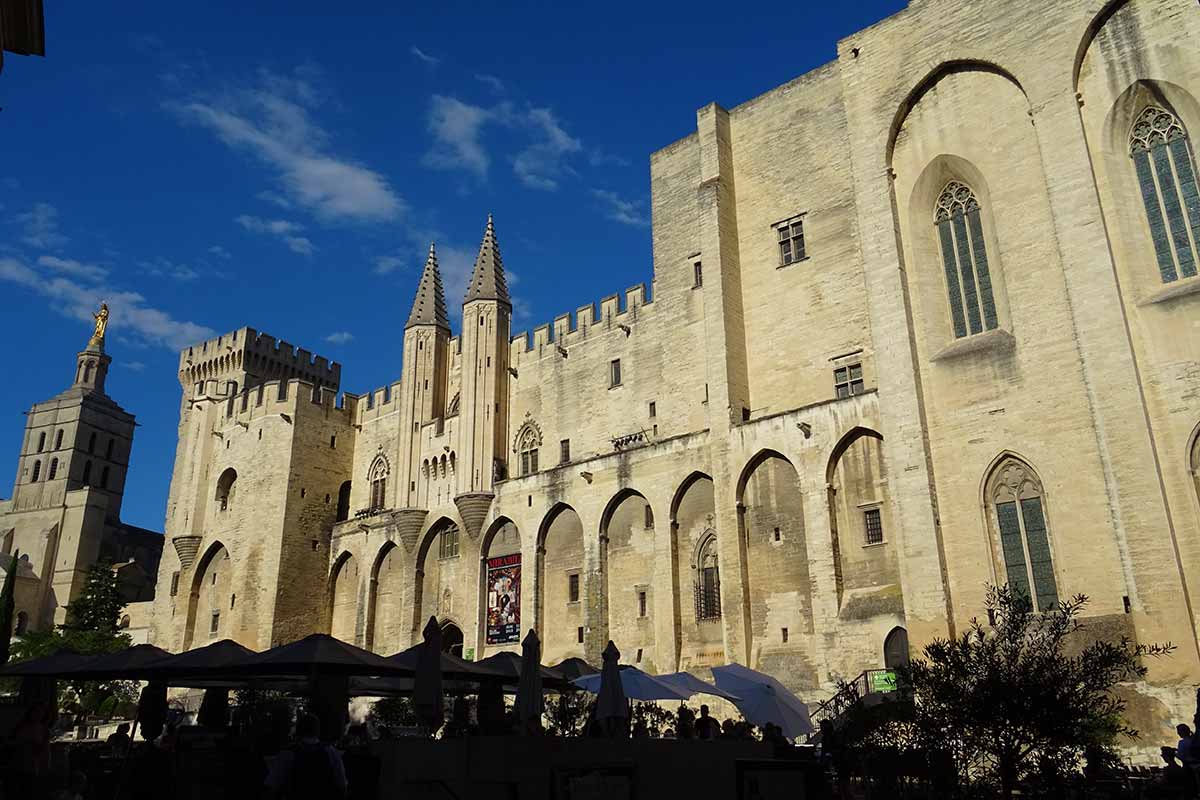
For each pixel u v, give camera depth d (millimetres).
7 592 66125
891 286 35562
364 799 16719
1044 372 31438
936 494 32906
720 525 40281
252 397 67750
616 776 14516
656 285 50625
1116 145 31734
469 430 54344
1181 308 29141
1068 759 16078
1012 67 33938
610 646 23219
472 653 49562
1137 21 31562
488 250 58875
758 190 46344
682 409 47312
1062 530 29766
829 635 35719
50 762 18531
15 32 16031
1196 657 26094
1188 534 27516
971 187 35406
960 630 31188
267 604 59875
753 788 15477
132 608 81312
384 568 58750
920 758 16109
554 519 48875
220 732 22484
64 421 121438
